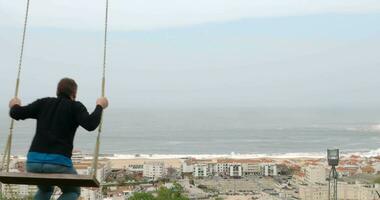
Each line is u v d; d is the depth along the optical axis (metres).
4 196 14.16
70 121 7.23
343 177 78.31
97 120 7.15
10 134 7.86
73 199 7.46
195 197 73.50
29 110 7.41
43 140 7.15
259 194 78.62
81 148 140.75
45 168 7.06
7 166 7.75
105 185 68.81
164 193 25.53
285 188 82.62
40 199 7.60
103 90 7.96
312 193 71.44
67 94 7.47
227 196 76.19
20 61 8.44
